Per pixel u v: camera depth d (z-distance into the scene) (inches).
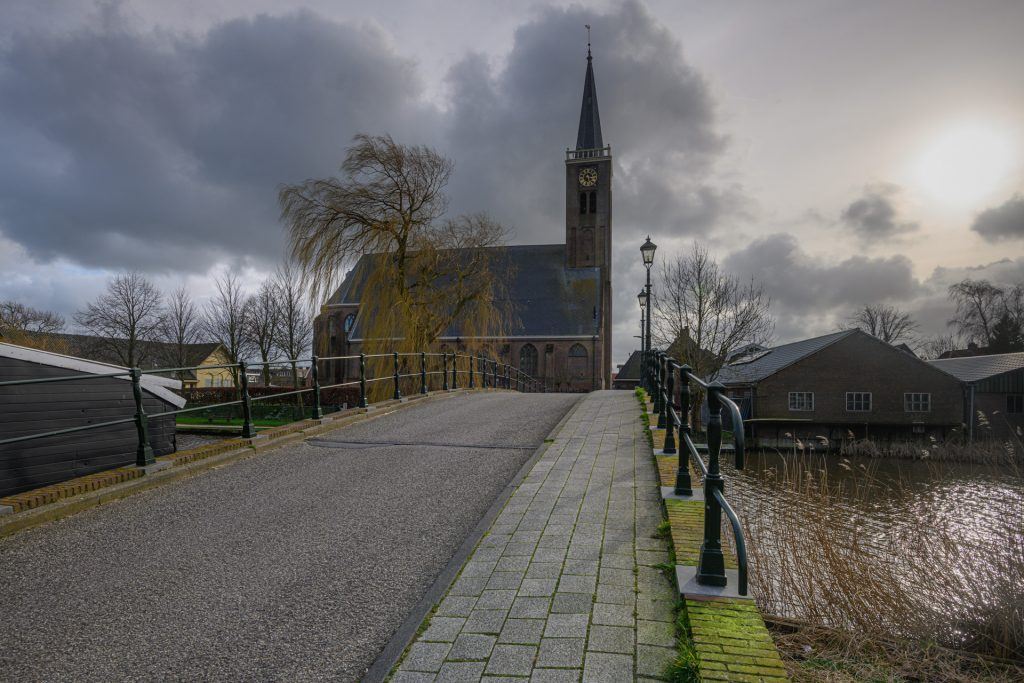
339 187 757.9
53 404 281.0
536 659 98.7
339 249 755.4
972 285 1871.3
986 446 306.2
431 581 139.9
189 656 109.5
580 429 326.0
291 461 265.7
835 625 132.5
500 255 911.7
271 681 100.6
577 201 2012.8
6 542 170.1
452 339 1020.5
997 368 1248.2
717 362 1214.3
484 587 127.2
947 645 137.3
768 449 725.9
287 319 1429.6
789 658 118.7
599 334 1863.9
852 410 1282.0
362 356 412.5
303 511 194.7
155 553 160.7
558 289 1952.5
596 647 101.4
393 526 178.4
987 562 163.0
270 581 141.9
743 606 110.0
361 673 102.3
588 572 132.4
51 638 117.4
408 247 783.7
